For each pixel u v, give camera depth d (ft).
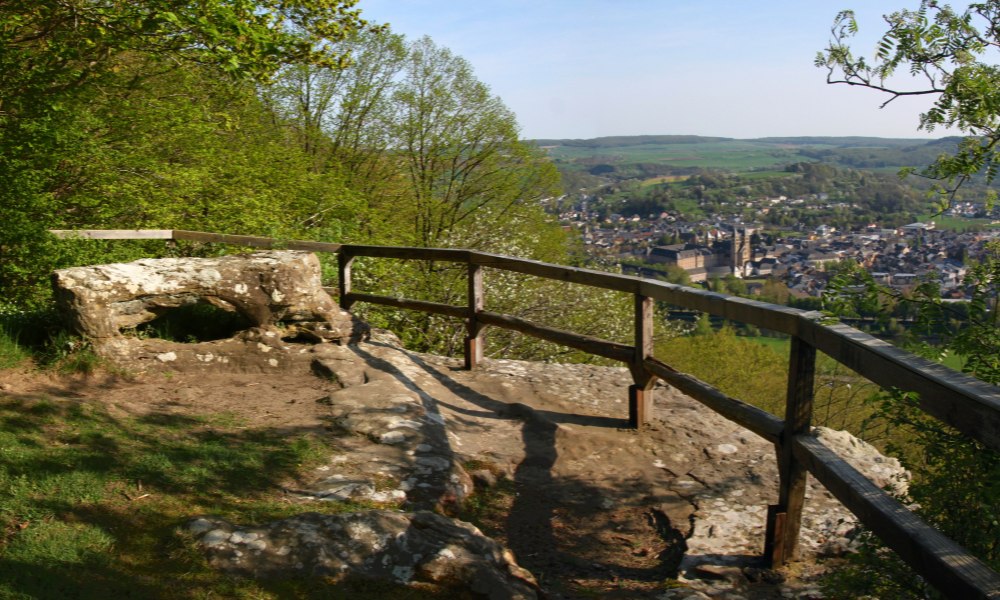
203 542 10.52
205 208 39.99
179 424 15.40
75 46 30.14
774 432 12.51
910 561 8.33
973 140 14.17
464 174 68.90
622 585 12.11
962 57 13.98
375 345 22.29
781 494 12.42
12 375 16.63
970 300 11.22
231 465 13.67
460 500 14.17
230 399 17.51
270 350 20.04
